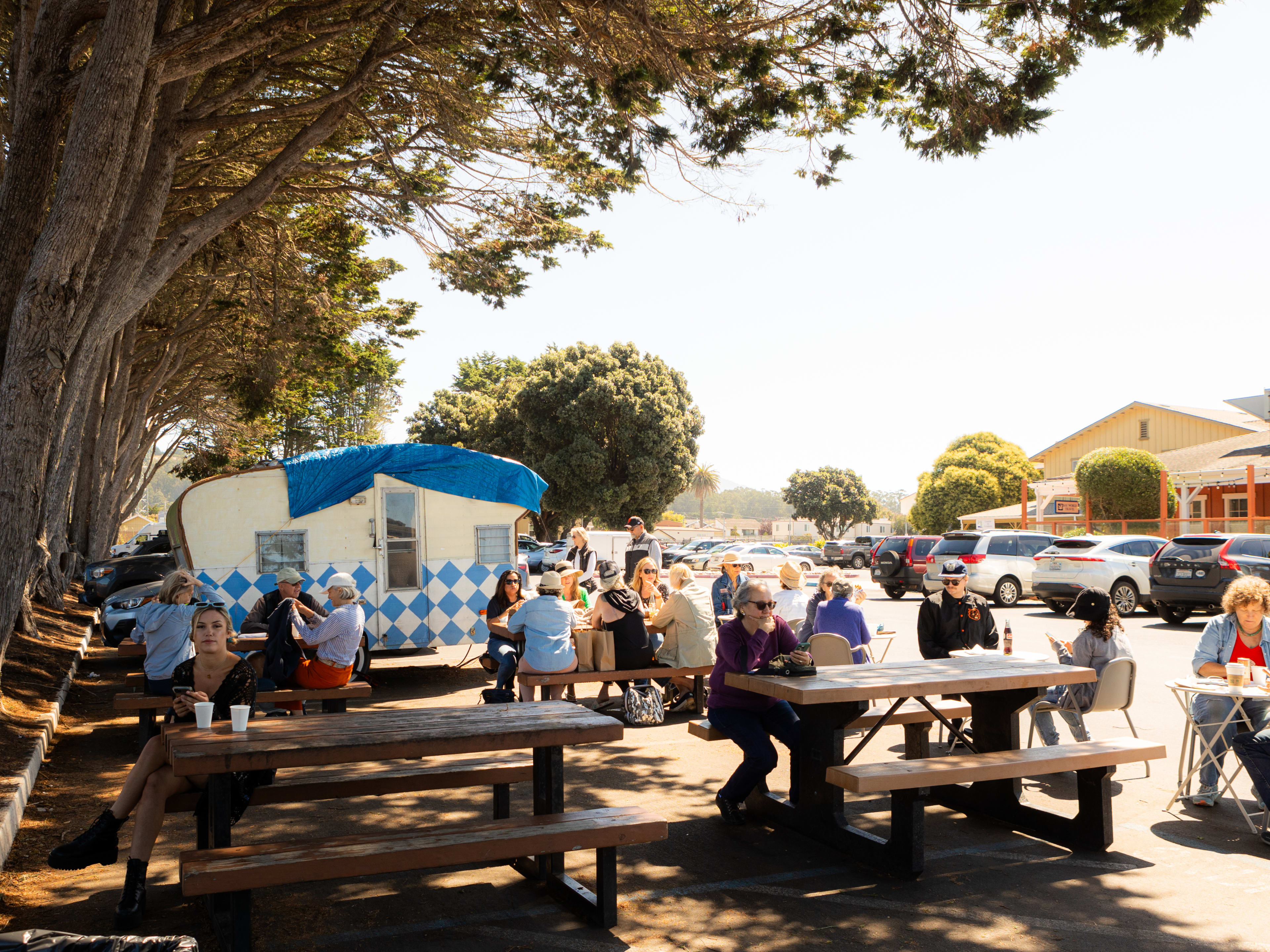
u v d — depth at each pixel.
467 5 9.98
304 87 13.21
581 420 51.56
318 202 15.64
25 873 5.11
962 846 5.70
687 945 4.26
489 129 12.62
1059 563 19.92
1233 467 30.69
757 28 8.89
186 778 4.62
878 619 20.22
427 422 58.53
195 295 22.95
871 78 9.01
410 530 11.62
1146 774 7.18
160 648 7.89
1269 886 4.96
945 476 56.88
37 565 12.82
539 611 8.75
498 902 4.78
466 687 11.38
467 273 14.43
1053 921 4.52
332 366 22.98
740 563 12.96
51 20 8.44
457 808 6.38
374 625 11.41
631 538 13.71
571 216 14.47
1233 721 6.28
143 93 9.14
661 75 9.01
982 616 8.14
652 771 7.42
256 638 8.91
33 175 8.30
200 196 16.00
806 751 5.84
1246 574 16.28
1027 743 8.26
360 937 4.33
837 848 5.57
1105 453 31.47
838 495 115.88
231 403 35.72
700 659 9.30
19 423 7.16
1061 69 7.89
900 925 4.48
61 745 8.33
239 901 3.94
